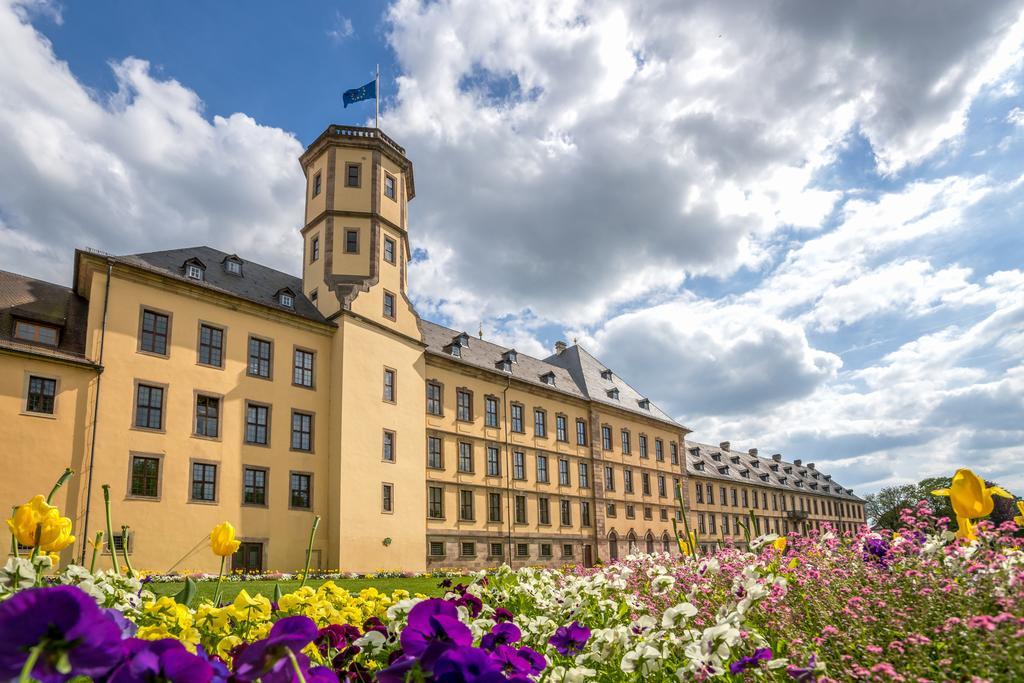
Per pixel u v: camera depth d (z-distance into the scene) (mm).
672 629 4375
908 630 3883
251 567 29719
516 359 53062
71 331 28188
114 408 26812
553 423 51375
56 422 25141
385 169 41469
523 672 3195
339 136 40562
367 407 35781
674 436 65750
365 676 3354
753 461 91750
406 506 36500
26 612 1463
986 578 3998
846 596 4594
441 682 2150
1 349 24172
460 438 43094
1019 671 3025
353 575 31500
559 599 6609
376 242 39250
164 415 28328
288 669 1915
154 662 1603
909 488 85375
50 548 4457
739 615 4168
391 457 36625
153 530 26703
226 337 31562
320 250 38844
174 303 29984
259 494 30953
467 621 4262
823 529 6312
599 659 4445
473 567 41062
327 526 32906
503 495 44969
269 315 33594
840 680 3588
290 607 4855
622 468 57219
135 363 27922
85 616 1493
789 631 4316
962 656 3414
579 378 58719
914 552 4848
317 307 37812
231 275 34969
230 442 30359
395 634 3719
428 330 47531
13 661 1447
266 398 32344
